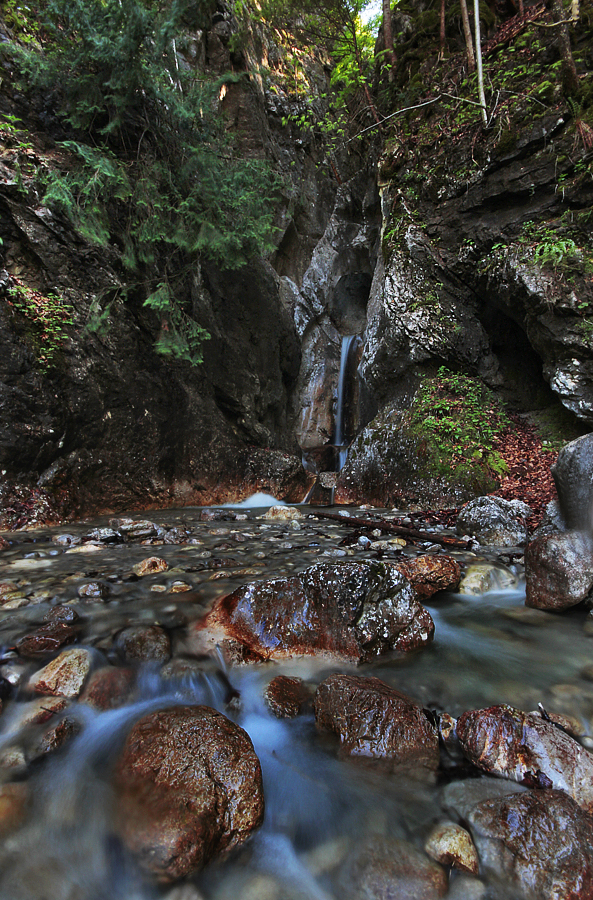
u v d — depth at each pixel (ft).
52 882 4.26
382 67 33.73
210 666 7.18
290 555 13.15
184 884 4.24
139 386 23.80
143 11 18.88
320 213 45.68
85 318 21.34
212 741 5.22
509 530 15.42
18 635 7.61
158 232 22.65
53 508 19.11
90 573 11.10
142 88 22.15
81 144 20.59
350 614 7.92
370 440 27.73
